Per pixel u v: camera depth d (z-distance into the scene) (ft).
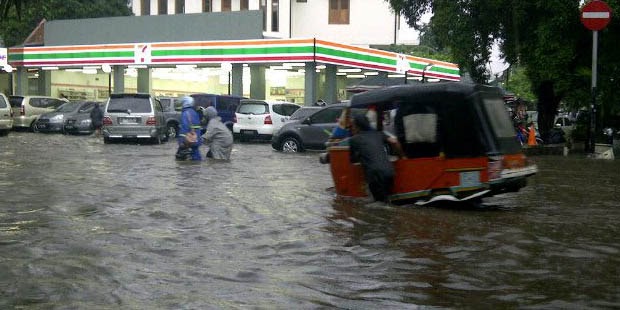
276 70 123.03
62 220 26.50
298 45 100.73
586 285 18.02
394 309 15.74
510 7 77.46
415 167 31.48
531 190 39.29
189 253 21.49
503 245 22.93
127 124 72.59
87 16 168.25
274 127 82.58
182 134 52.95
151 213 28.48
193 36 128.98
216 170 46.70
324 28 177.78
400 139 32.09
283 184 39.58
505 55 85.61
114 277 18.35
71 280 17.93
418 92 31.50
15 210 28.63
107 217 27.40
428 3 87.71
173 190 35.63
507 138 30.99
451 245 22.94
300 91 135.64
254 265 20.08
